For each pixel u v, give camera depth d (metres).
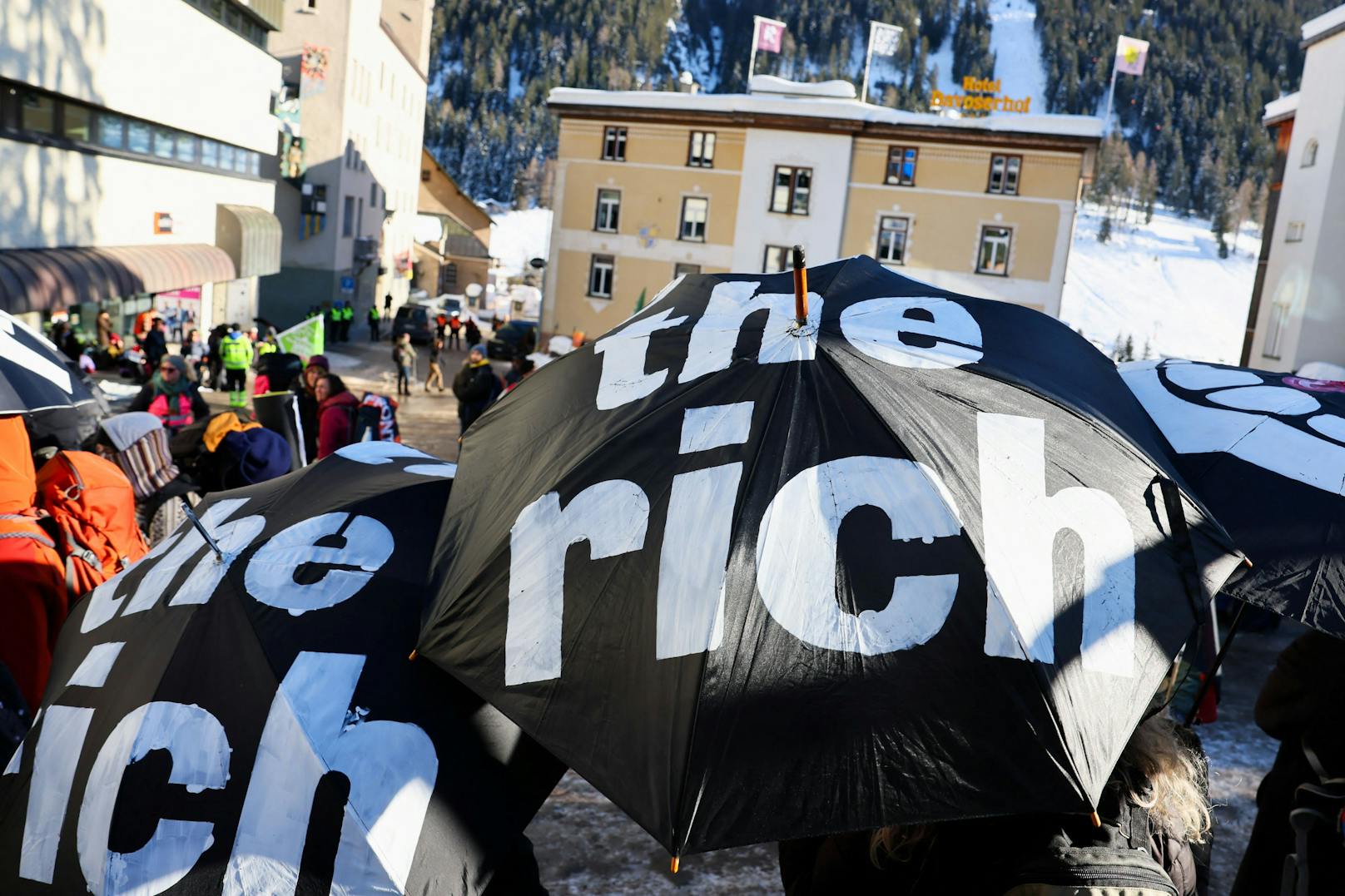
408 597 2.35
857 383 2.11
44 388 3.26
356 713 2.12
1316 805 2.83
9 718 2.78
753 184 41.91
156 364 24.86
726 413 2.10
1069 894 1.78
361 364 38.94
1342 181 29.89
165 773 2.07
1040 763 1.76
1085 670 1.86
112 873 2.00
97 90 23.05
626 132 43.19
